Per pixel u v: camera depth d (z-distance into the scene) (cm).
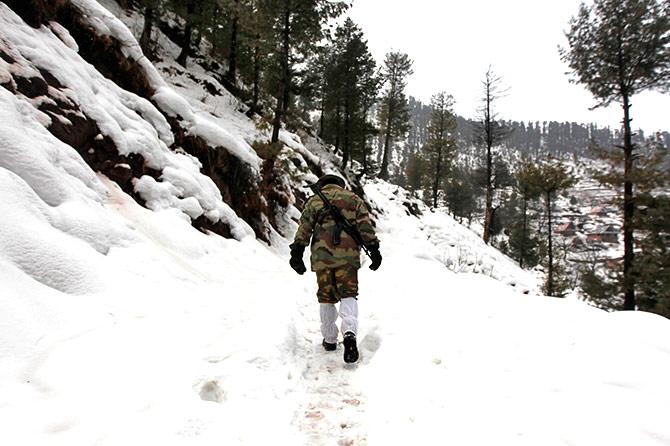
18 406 159
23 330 203
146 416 167
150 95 762
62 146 396
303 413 207
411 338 293
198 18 1544
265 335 259
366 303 427
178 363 217
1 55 395
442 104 3678
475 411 198
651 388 198
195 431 162
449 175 3959
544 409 191
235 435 165
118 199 464
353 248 292
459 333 293
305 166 1502
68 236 300
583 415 182
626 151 1380
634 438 163
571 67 1461
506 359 248
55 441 145
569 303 362
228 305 340
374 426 195
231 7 1176
